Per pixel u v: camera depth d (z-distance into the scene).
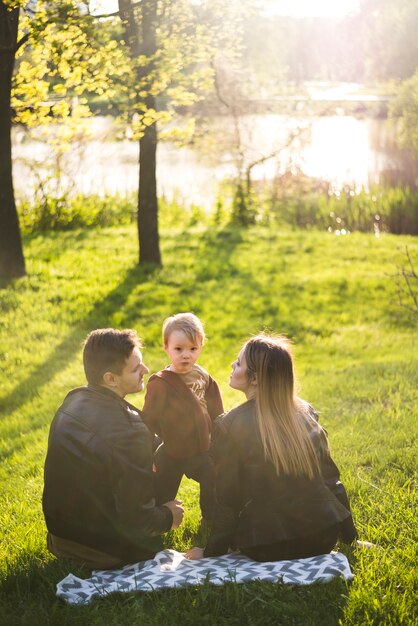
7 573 3.63
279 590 3.25
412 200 19.00
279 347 3.58
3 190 13.02
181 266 14.85
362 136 39.16
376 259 15.82
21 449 6.56
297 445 3.47
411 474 4.93
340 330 11.63
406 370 8.16
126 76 11.91
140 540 3.54
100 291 12.92
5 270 13.24
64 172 22.14
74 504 3.44
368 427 6.03
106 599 3.24
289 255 16.17
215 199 22.22
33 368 9.36
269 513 3.49
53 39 11.45
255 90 24.23
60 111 13.69
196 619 3.11
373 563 3.57
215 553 3.60
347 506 3.77
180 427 3.89
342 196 19.94
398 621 3.11
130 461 3.41
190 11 12.52
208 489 3.97
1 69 12.41
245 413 3.55
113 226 19.11
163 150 30.55
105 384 3.51
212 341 11.07
